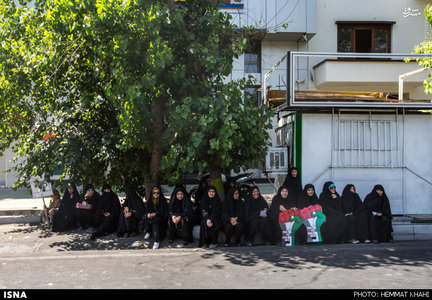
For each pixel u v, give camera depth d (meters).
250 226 6.70
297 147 7.68
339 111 7.70
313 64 15.09
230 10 12.95
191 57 7.06
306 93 8.10
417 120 7.83
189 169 6.71
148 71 6.47
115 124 8.02
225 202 6.84
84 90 8.12
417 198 7.79
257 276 4.84
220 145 6.59
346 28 15.48
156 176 8.34
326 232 6.82
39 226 8.39
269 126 7.06
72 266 5.43
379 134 7.77
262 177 14.94
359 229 6.83
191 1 7.48
